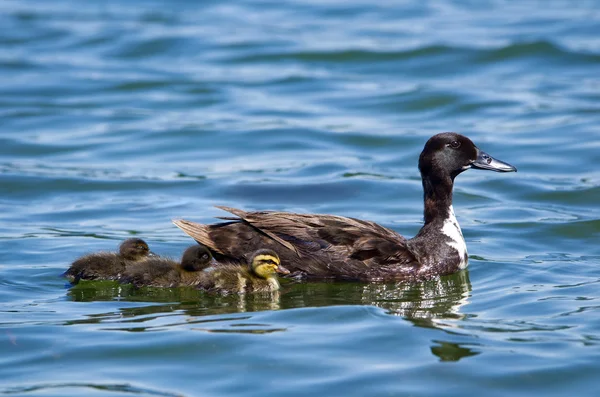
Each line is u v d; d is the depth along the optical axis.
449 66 29.02
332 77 28.38
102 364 10.05
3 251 14.84
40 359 10.20
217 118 24.70
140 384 9.56
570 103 25.20
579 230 16.31
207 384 9.57
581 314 11.66
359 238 13.80
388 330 11.03
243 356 10.23
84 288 13.04
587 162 20.75
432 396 9.32
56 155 21.84
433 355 10.27
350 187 19.34
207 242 13.75
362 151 22.22
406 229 16.67
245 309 12.05
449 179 14.47
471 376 9.73
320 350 10.39
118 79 28.23
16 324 11.27
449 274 14.05
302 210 17.95
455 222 14.43
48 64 29.84
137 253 13.58
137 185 19.55
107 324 11.29
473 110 25.11
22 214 17.47
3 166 20.72
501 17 34.59
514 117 24.27
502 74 28.34
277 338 10.77
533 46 29.56
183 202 18.41
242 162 21.36
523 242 15.78
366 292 13.12
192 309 12.03
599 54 28.91
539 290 12.91
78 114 25.05
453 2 37.84
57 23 34.75
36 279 13.43
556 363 10.02
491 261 14.65
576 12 34.75
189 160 21.55
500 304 12.28
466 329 11.15
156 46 31.81
